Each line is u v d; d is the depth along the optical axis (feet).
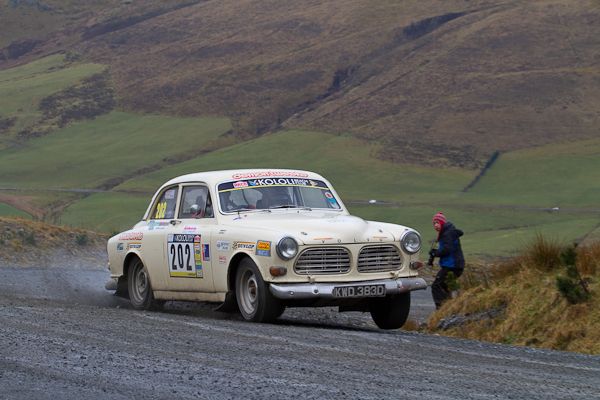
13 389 25.81
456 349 36.09
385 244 46.55
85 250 117.50
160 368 29.19
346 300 46.42
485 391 26.50
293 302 45.98
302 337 37.76
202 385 26.55
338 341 36.88
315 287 44.52
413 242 47.26
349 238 45.70
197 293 50.47
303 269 45.09
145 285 55.06
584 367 32.55
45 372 28.37
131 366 29.50
